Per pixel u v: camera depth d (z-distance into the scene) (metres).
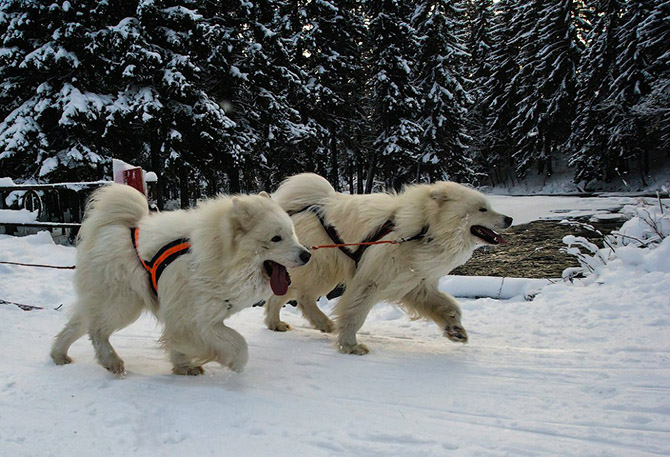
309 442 2.62
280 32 25.94
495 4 46.81
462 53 30.47
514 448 2.57
